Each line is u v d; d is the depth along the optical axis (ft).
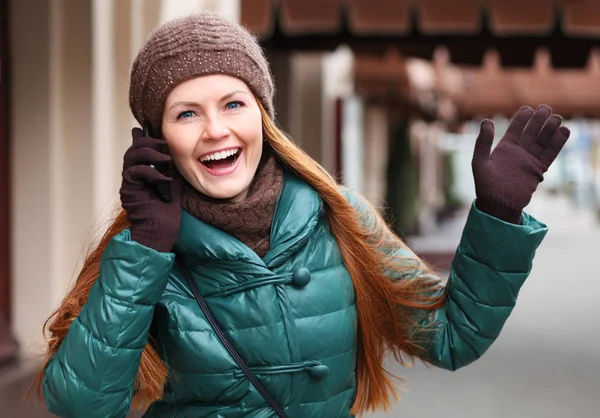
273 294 5.75
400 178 58.34
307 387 5.85
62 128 15.83
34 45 15.53
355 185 49.80
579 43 26.02
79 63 15.71
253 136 5.77
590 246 68.39
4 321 15.62
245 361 5.74
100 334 5.26
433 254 44.45
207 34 5.60
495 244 6.06
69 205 15.89
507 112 62.23
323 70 38.70
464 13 22.49
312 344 5.82
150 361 5.87
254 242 5.91
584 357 21.95
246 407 5.79
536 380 19.20
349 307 6.12
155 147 5.48
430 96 50.57
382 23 22.88
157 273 5.36
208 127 5.61
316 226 6.20
